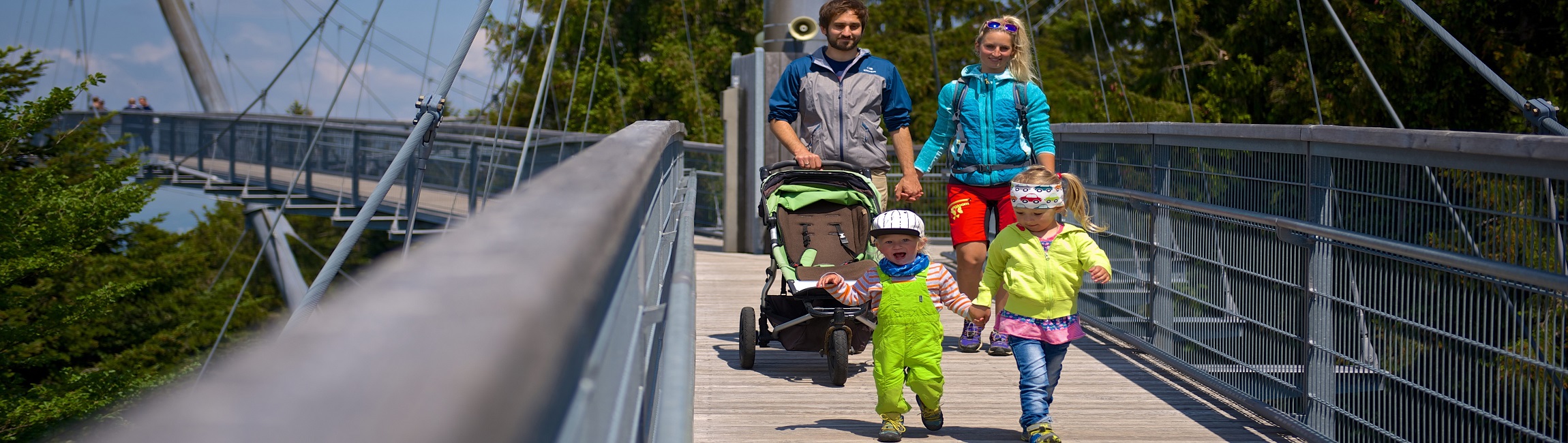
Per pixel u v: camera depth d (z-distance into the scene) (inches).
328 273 249.8
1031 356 145.6
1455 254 117.3
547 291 15.6
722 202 512.1
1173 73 1002.7
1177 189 199.0
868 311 188.5
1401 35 783.1
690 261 90.7
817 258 196.5
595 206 24.9
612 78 1181.7
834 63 226.2
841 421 164.6
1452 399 120.3
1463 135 113.9
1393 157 130.6
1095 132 243.8
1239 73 912.3
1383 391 133.5
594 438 33.9
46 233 579.5
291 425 10.5
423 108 266.2
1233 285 173.9
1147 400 180.1
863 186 206.1
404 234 658.8
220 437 10.1
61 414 530.9
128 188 631.2
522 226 20.5
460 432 11.5
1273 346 160.7
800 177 205.9
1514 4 761.6
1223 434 158.2
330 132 798.5
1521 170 107.4
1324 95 839.7
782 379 194.2
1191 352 191.9
